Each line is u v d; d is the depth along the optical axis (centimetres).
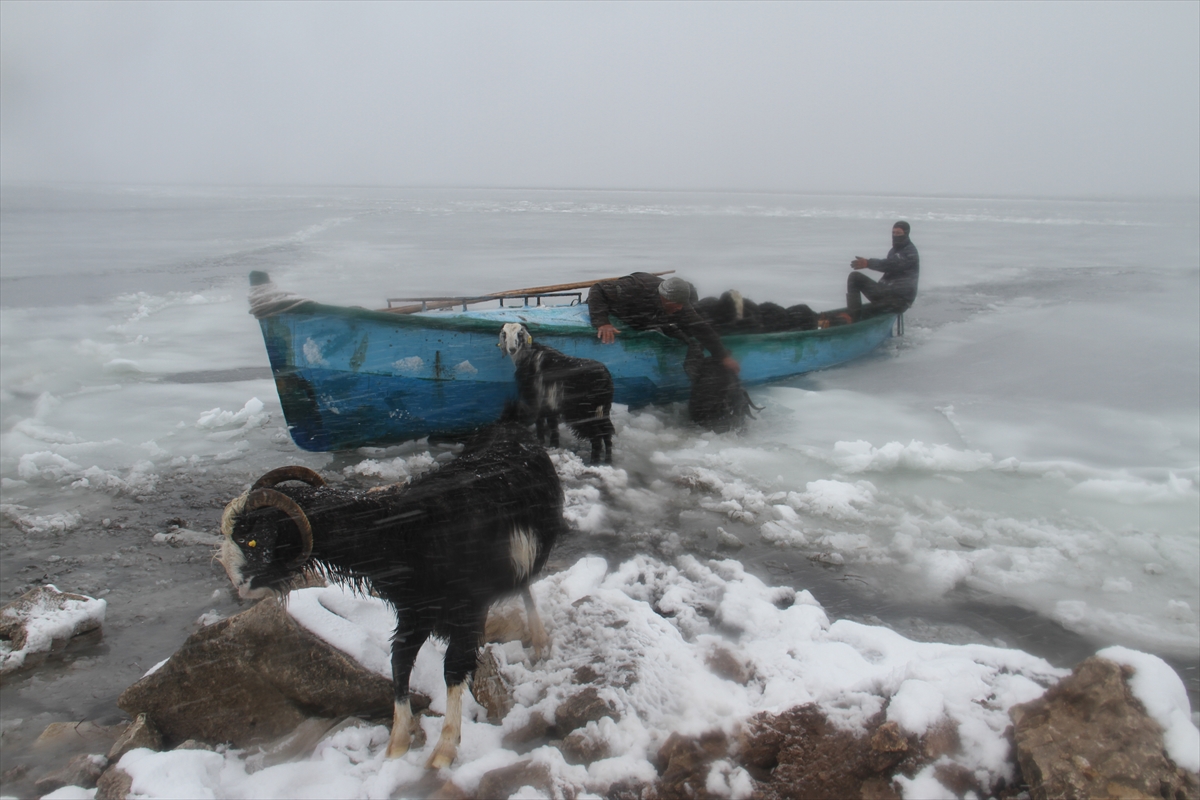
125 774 281
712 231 3048
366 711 332
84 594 432
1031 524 510
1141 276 1638
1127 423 711
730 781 276
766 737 287
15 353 980
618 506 548
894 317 1024
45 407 762
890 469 608
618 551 484
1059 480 580
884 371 902
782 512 524
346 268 1750
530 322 672
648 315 704
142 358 970
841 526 513
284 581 293
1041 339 1041
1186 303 1297
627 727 306
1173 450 646
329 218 3972
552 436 658
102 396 811
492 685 337
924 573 452
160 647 389
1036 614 411
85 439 681
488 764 294
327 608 367
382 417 635
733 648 350
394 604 307
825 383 856
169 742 328
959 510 532
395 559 296
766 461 629
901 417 737
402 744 304
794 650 349
